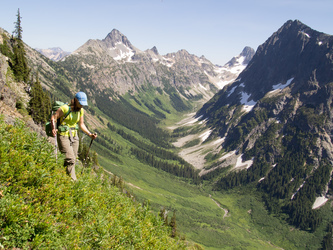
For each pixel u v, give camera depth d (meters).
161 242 12.34
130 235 10.20
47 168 8.59
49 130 8.95
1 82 34.81
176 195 185.38
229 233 142.25
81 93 8.91
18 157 7.63
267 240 144.75
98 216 8.63
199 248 48.03
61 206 7.80
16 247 5.97
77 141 9.58
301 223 154.62
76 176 10.88
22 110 41.09
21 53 64.31
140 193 166.38
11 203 6.17
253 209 175.12
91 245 7.77
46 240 6.52
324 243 139.00
